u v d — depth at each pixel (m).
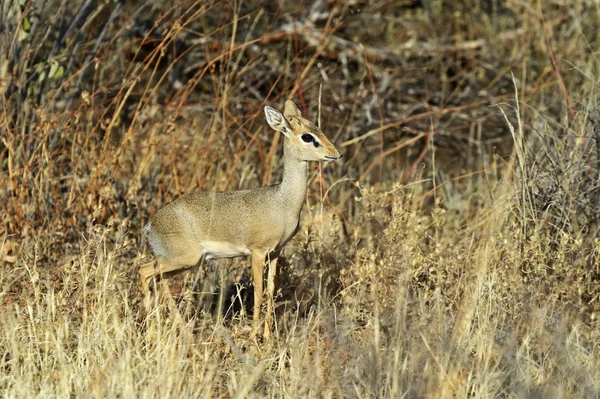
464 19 19.11
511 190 11.55
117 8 13.85
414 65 18.12
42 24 14.59
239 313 10.22
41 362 8.31
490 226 11.13
